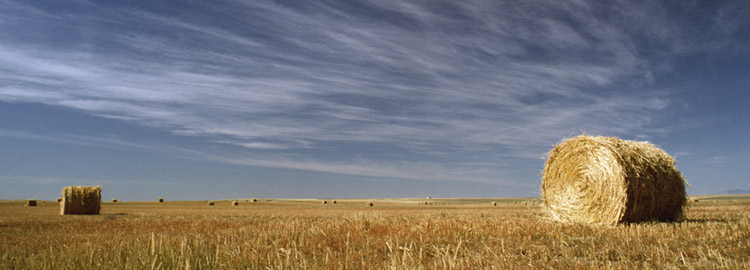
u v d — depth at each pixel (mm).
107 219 23156
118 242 10359
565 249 8984
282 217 25219
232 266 7328
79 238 12703
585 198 16469
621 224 14898
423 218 18906
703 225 12344
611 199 15422
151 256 7367
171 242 9078
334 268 7273
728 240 9555
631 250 8758
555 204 18016
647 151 15672
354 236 11336
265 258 8125
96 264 7129
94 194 32312
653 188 15141
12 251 9648
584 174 16641
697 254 8203
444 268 7086
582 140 16906
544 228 12852
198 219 23203
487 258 8141
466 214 25391
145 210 39844
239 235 12227
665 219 15734
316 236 11547
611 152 15633
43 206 53531
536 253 8688
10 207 48094
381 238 10938
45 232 15180
